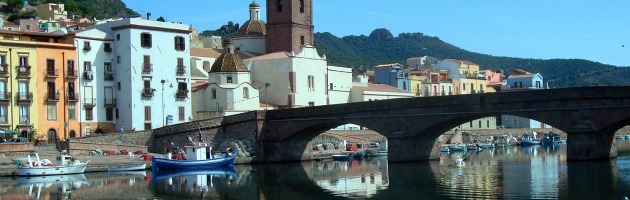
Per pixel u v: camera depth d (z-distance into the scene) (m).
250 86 130.25
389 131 93.19
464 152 130.38
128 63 115.69
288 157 106.12
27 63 107.00
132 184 75.94
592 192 59.72
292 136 104.12
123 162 94.50
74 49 112.31
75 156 97.56
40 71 108.31
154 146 110.12
